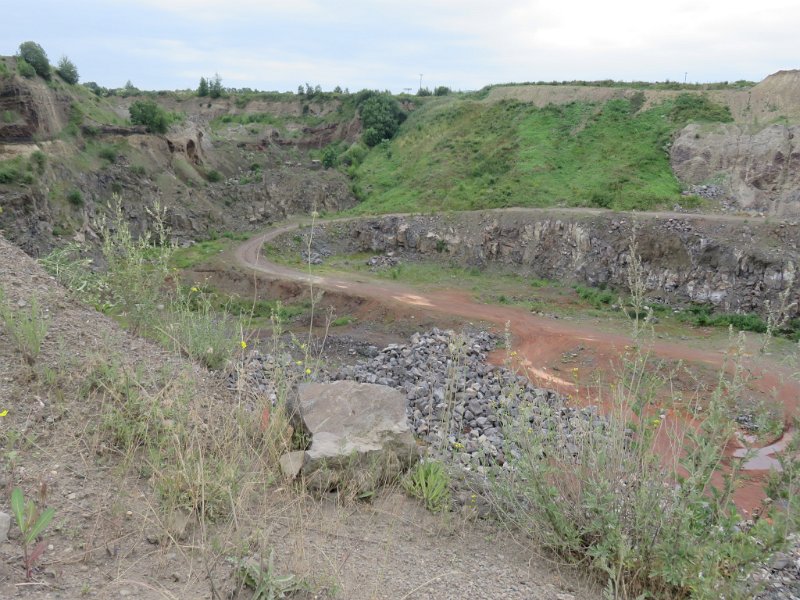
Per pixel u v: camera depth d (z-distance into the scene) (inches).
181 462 167.6
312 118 3516.2
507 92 2780.5
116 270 291.6
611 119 2287.2
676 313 1325.0
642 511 168.1
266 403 231.1
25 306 253.8
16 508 130.7
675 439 199.6
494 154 2341.3
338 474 194.5
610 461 192.4
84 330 251.1
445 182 2284.7
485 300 1417.3
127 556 142.6
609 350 967.6
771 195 1694.1
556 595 160.6
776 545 158.4
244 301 1421.0
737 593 151.8
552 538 181.0
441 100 3097.9
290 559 151.9
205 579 138.3
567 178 2030.0
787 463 173.2
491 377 769.6
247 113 3720.5
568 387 829.8
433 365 814.5
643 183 1856.5
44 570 131.6
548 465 203.5
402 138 2874.0
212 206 2272.4
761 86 2130.9
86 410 196.1
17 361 210.8
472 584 159.3
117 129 2277.3
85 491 162.1
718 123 1996.8
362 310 1366.9
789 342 992.2
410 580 156.0
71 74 2393.0
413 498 204.5
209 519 162.2
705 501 170.6
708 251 1393.9
